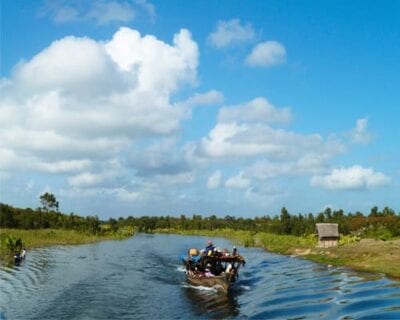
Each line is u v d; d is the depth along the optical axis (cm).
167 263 5197
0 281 3503
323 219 10794
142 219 15638
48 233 8112
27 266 4319
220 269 3875
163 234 13325
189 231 13900
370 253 4984
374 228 9100
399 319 2478
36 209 10819
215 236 12138
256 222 14675
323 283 3678
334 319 2536
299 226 9812
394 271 3994
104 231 10469
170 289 3478
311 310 2756
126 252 6397
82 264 4728
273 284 3762
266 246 7644
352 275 4012
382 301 2898
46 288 3300
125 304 2916
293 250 6462
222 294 3297
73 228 9906
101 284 3572
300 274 4272
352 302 2911
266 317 2628
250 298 3177
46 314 2605
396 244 5584
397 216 10531
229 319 2591
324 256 5459
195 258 4072
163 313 2714
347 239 7362
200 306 2909
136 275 4150
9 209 9750
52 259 5019
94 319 2530
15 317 2523
